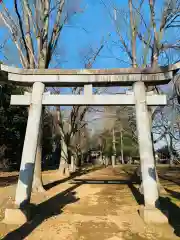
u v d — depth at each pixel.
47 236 6.11
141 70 8.24
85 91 8.38
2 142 24.97
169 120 25.58
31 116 8.09
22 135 26.64
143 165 7.71
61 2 13.28
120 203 10.28
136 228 6.73
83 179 19.39
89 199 11.20
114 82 8.45
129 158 52.50
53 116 26.02
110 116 30.03
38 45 12.88
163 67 8.15
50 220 7.50
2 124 23.98
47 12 12.85
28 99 8.38
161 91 15.63
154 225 6.93
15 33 13.34
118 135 50.03
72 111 22.45
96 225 7.04
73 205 9.85
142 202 10.34
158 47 12.61
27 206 7.48
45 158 38.41
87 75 8.37
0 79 8.92
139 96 8.20
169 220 7.35
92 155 64.38
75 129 23.98
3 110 23.69
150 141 7.91
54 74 8.36
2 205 9.18
